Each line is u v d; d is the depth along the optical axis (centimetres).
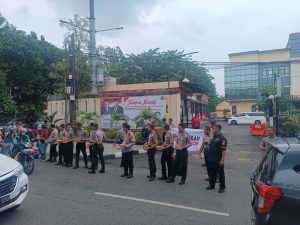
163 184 663
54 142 963
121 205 504
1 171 424
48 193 576
